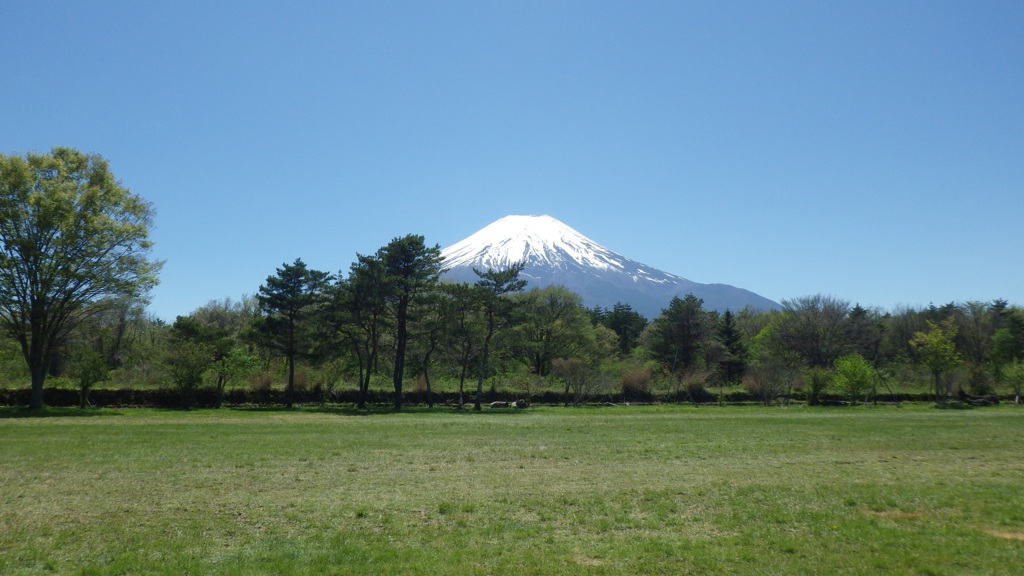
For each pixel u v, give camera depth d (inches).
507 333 2271.2
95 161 1836.9
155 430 1253.1
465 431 1275.8
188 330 2239.2
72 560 416.2
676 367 3075.8
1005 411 1973.4
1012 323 2972.4
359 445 1023.6
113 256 1836.9
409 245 2111.2
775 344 3070.9
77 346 2151.8
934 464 839.1
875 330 3277.6
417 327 2222.0
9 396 1955.0
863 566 399.2
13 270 1701.5
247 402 2222.0
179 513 544.1
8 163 1685.5
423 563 408.5
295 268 2156.7
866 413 1876.2
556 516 537.0
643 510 558.6
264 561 413.1
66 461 835.4
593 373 2347.4
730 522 514.9
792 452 959.0
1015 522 506.3
